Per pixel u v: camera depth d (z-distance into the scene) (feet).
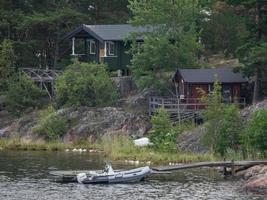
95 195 495.41
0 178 567.18
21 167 631.15
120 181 553.23
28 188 522.06
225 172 579.48
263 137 612.70
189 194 493.77
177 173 597.93
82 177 549.13
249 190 500.74
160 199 476.54
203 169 620.49
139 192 505.66
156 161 654.94
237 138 649.61
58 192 507.71
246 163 573.74
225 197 481.05
